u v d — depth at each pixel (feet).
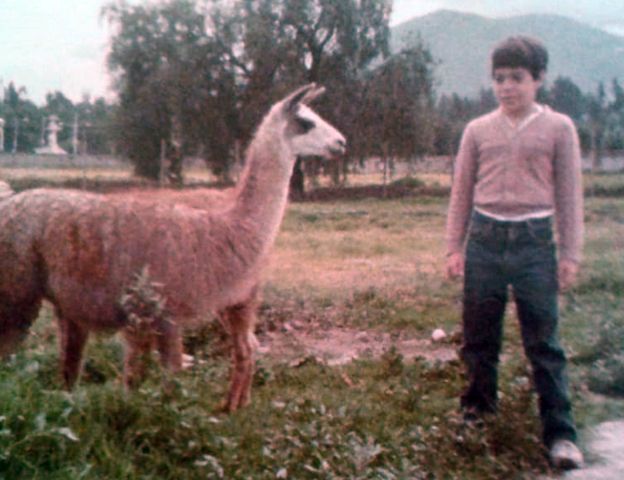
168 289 18.93
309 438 15.61
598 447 17.97
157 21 128.06
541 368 17.12
